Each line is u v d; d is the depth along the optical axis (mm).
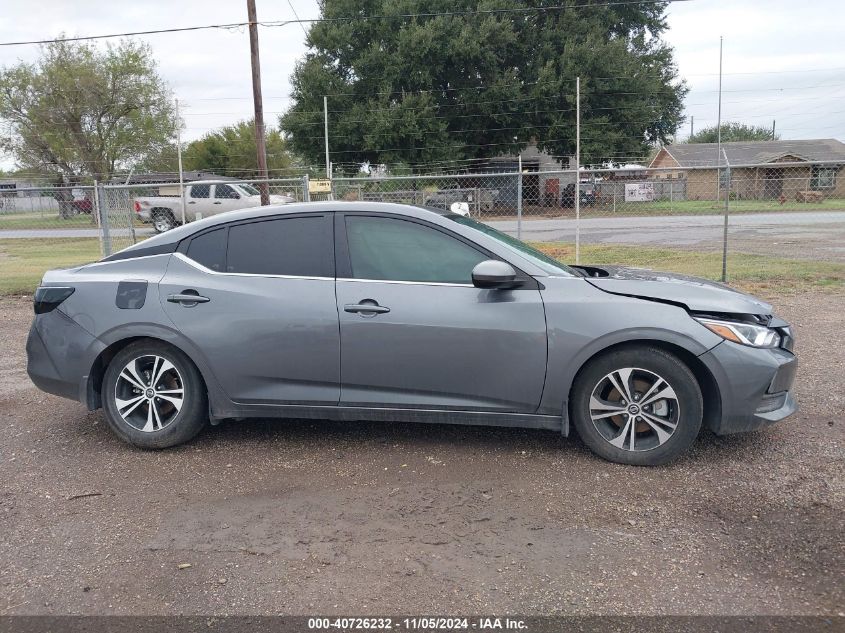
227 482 3943
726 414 3896
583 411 4051
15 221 20594
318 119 36719
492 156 39281
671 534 3266
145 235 17203
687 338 3820
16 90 44500
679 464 4062
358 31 37406
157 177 37750
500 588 2854
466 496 3697
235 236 4379
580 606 2723
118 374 4387
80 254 17516
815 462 4047
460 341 3998
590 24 36812
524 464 4105
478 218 16375
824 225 20094
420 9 36625
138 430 4406
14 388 5984
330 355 4133
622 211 21859
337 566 3037
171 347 4328
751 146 47188
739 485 3766
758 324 3967
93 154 45719
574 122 35406
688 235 18641
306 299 4145
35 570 3051
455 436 4594
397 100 36969
